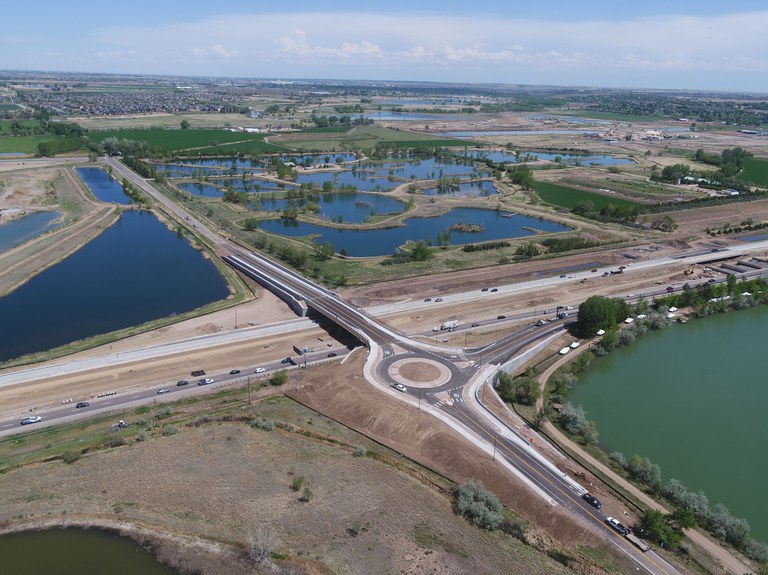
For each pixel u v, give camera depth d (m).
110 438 133.25
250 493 115.81
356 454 130.75
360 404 151.62
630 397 166.88
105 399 153.00
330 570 96.62
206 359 177.12
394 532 106.31
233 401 153.38
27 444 131.88
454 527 108.44
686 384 174.88
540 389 167.88
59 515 108.81
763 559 106.06
